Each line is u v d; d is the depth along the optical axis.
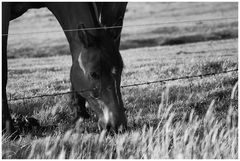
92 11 7.91
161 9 50.66
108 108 7.00
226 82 10.77
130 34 37.50
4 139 6.85
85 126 8.30
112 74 7.03
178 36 35.00
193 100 9.54
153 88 10.45
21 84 11.66
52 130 8.13
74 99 8.90
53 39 35.22
